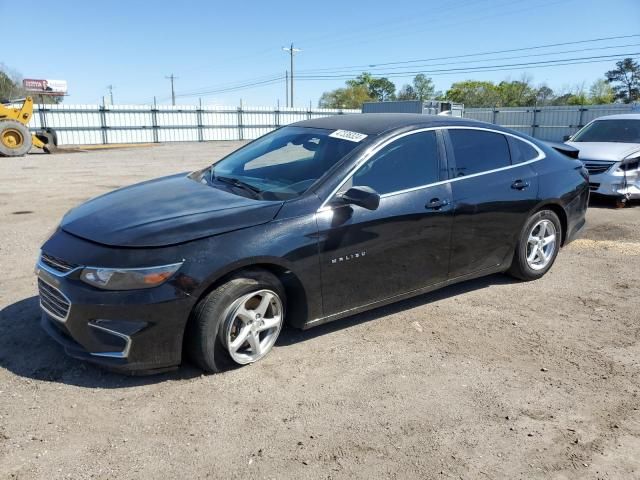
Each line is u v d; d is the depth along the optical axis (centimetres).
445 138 446
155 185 429
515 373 357
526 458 273
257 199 371
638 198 914
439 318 442
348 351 381
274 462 264
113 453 268
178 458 265
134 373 320
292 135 460
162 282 309
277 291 355
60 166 1798
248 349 357
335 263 370
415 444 281
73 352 322
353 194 357
